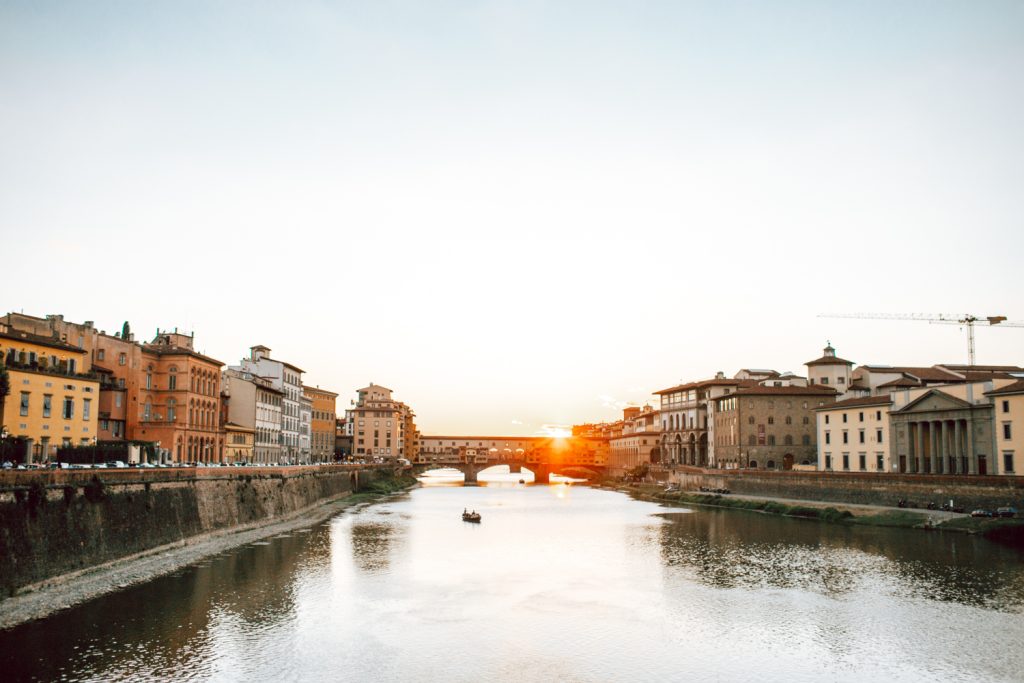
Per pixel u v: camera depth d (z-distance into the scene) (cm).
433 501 15862
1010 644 4622
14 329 7662
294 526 9812
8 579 4797
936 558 7262
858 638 4766
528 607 5534
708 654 4478
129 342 10031
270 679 3944
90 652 4172
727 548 8231
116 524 6081
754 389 15838
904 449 11588
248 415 13700
